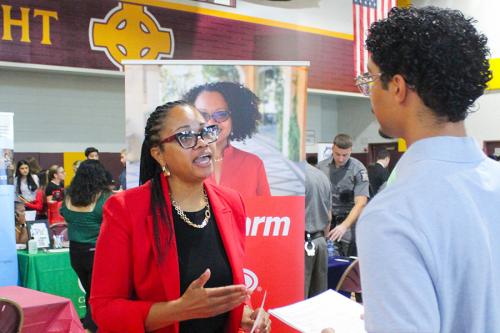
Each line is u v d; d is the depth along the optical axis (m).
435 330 0.73
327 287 3.91
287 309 1.51
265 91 2.42
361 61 8.45
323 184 3.85
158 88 2.39
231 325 1.49
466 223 0.78
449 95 0.83
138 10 8.28
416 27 0.84
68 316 2.05
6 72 7.73
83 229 3.81
